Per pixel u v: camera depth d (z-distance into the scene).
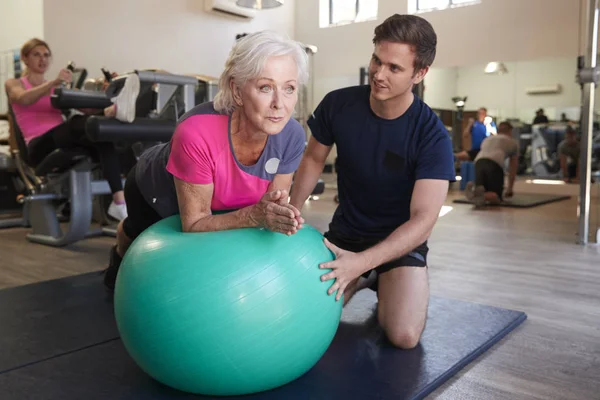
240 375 1.07
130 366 1.31
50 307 1.77
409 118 1.44
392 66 1.29
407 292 1.43
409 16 1.30
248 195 1.25
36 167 2.90
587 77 2.89
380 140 1.46
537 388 1.24
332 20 7.32
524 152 6.31
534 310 1.83
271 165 1.23
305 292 1.09
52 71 4.88
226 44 6.58
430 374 1.27
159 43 5.83
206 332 1.02
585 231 3.04
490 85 6.37
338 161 1.60
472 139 6.43
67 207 3.73
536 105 6.16
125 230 1.75
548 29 5.81
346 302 1.62
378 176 1.49
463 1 6.38
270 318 1.04
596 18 2.87
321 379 1.24
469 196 4.83
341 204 1.64
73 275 2.23
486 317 1.69
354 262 1.19
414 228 1.31
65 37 4.96
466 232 3.45
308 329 1.11
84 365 1.32
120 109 2.50
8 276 2.26
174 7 5.96
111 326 1.60
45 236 2.99
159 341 1.04
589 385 1.25
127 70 5.53
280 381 1.14
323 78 7.39
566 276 2.30
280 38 1.03
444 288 2.11
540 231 3.48
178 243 1.09
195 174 1.14
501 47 6.13
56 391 1.18
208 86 3.39
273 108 1.04
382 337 1.51
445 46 6.51
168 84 2.94
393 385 1.21
